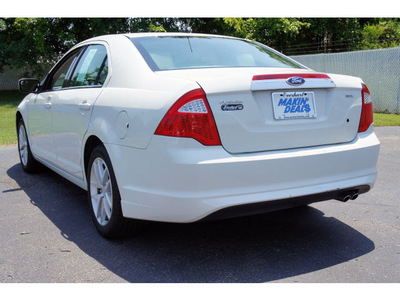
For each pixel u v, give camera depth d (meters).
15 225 3.60
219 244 3.15
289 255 2.95
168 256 2.94
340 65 14.43
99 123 3.14
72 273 2.70
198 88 2.53
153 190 2.65
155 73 2.92
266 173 2.59
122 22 23.22
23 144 5.58
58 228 3.52
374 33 19.89
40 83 4.99
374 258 2.88
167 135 2.53
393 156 6.50
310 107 2.81
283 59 3.65
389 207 4.00
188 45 3.43
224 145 2.55
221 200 2.51
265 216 3.78
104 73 3.44
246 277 2.62
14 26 22.80
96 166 3.30
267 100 2.66
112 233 3.17
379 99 13.22
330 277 2.62
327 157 2.78
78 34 23.45
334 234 3.34
